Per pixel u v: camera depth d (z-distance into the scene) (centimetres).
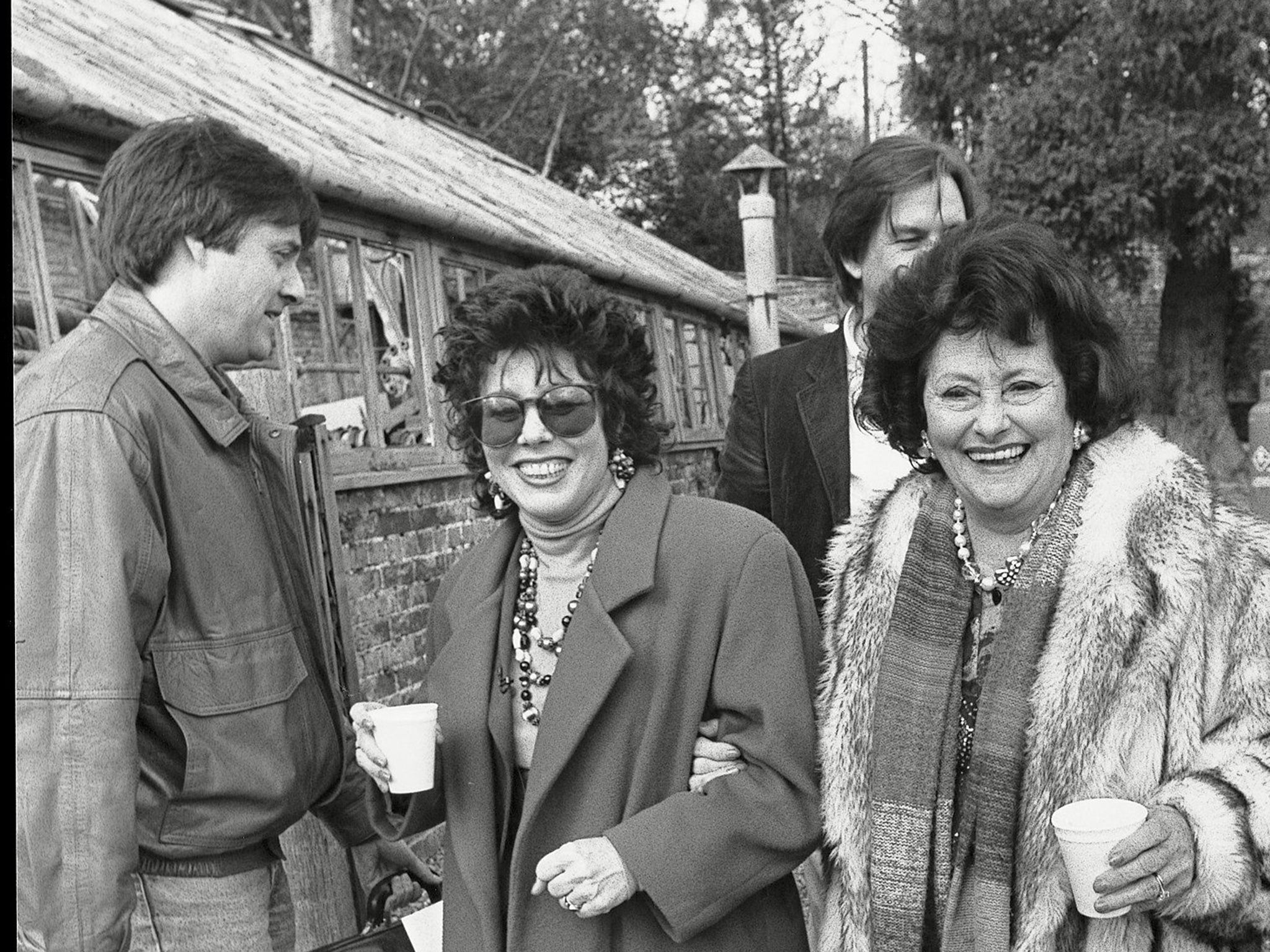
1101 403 202
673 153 3466
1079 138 1731
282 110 773
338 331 1008
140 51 684
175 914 234
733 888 209
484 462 238
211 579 233
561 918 214
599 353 222
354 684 314
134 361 229
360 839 286
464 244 757
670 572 221
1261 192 1730
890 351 209
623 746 216
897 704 210
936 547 215
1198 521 195
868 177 292
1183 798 185
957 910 200
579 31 3338
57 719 208
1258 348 2234
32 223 420
